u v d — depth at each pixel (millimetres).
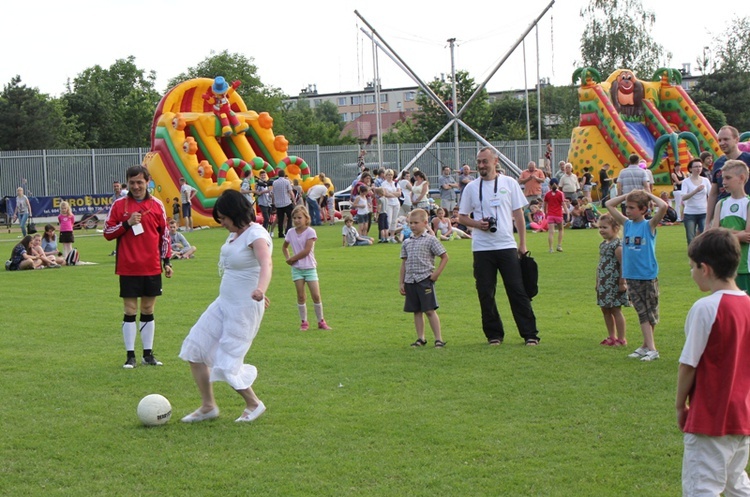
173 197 33375
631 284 9039
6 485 5691
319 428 6801
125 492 5543
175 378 8594
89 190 45531
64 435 6738
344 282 15719
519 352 9469
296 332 10977
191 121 33938
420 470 5812
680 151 35688
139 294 9141
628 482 5520
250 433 6715
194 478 5762
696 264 4520
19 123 62344
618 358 9062
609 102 39438
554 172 53656
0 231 35312
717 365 4387
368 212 25359
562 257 18922
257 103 84250
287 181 26516
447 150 51250
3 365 9195
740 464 4508
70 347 10172
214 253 22375
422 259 9891
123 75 89062
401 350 9734
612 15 68938
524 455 6059
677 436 6391
